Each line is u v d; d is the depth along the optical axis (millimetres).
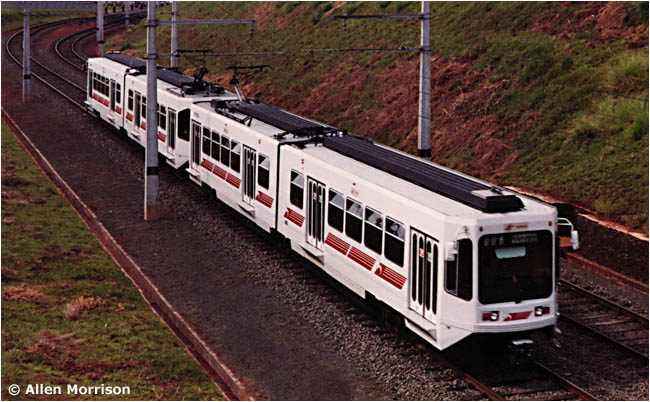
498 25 34375
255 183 21156
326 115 36281
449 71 32344
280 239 20500
